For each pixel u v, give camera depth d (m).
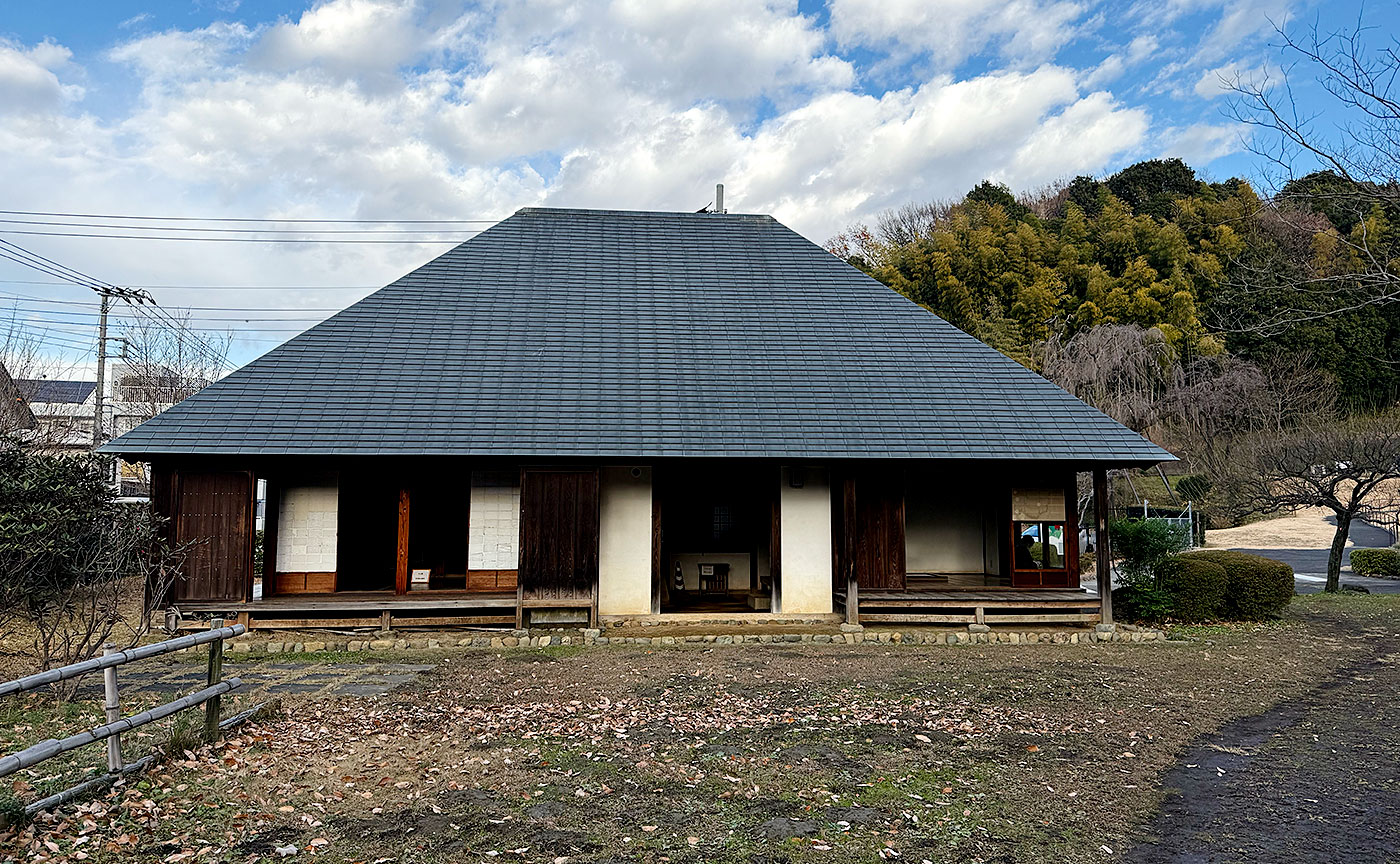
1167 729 7.29
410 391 12.30
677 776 5.96
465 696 8.42
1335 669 9.97
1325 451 18.50
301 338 13.01
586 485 11.97
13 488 8.43
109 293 24.72
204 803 5.28
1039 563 13.13
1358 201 9.41
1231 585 13.58
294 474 12.27
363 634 11.49
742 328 14.30
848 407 12.75
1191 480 32.44
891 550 12.92
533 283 14.79
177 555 11.27
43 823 4.80
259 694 8.52
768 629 12.07
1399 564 21.89
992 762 6.32
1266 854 4.75
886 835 4.98
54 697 8.12
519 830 5.00
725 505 13.98
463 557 13.22
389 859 4.59
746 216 17.19
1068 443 12.34
